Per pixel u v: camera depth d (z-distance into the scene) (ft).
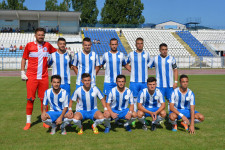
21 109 19.84
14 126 15.06
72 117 13.58
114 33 113.39
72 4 145.69
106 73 17.39
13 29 107.76
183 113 14.67
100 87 34.42
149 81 14.24
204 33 120.98
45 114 13.46
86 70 16.29
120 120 17.07
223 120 16.34
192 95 14.42
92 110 14.44
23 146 11.37
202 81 43.78
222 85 37.35
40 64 15.46
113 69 17.16
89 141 12.24
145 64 17.60
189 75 59.36
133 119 14.28
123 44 103.65
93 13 145.28
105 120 13.70
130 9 147.95
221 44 109.70
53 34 103.86
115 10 144.77
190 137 12.89
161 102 14.71
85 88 14.07
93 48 96.22
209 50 105.60
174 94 14.64
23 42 95.81
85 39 15.97
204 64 93.20
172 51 101.71
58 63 16.11
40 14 106.11
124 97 14.62
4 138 12.64
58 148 11.13
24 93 28.60
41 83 15.62
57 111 14.17
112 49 17.10
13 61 81.00
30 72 15.33
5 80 45.19
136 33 114.62
